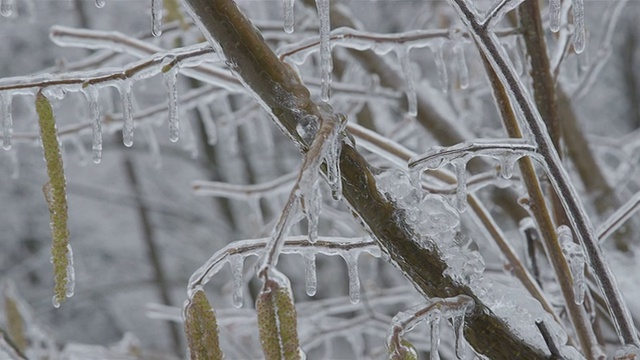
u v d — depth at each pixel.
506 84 0.78
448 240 0.75
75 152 4.16
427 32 0.93
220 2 0.74
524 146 0.78
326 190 1.39
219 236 4.24
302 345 1.39
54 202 0.77
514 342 0.76
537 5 0.89
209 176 4.24
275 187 1.26
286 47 0.92
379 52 0.93
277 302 0.71
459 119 1.36
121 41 0.95
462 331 0.75
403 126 1.41
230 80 0.92
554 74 0.92
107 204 4.37
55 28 0.96
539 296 0.88
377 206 0.75
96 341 4.32
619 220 0.88
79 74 0.78
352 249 0.78
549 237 0.85
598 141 1.68
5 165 4.14
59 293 0.76
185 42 1.22
